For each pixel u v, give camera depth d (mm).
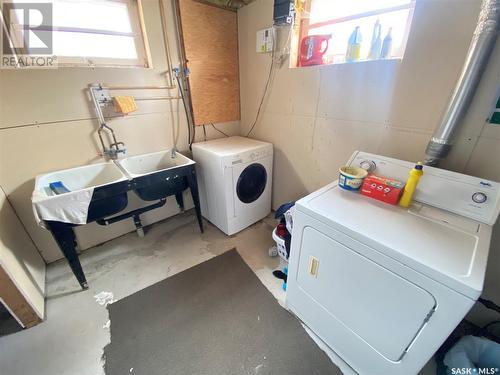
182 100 2184
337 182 1370
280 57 1953
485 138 1104
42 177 1577
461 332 1233
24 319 1353
